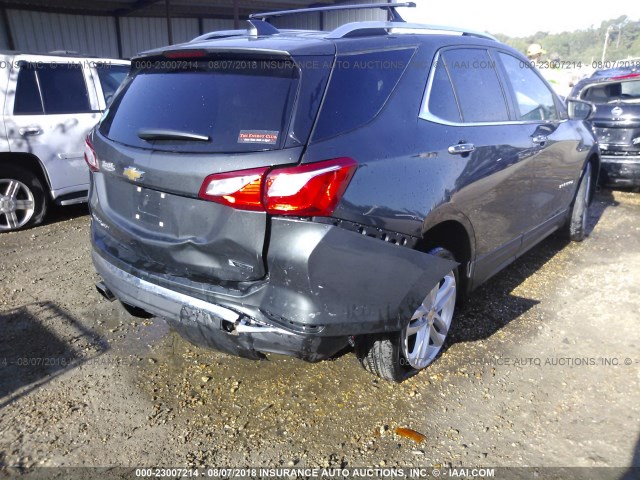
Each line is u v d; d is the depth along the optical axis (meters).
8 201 5.57
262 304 2.29
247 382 3.04
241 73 2.49
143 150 2.57
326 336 2.29
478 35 3.72
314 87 2.36
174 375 3.11
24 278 4.43
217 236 2.34
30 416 2.76
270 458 2.48
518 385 3.01
